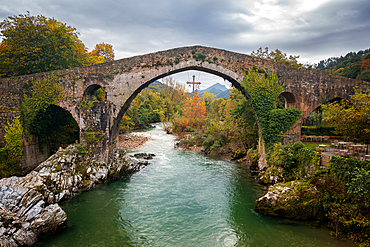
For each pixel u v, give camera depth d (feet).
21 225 37.09
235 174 73.05
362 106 43.47
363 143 46.78
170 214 47.42
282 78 74.69
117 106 73.97
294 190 45.93
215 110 242.58
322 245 35.63
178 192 58.80
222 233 40.14
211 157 96.89
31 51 77.30
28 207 39.29
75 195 57.36
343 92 76.43
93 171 65.77
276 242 36.96
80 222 44.32
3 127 73.51
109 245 37.06
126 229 41.86
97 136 70.44
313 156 50.08
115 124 77.15
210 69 75.31
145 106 233.76
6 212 36.78
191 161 89.76
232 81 78.13
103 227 42.52
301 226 41.47
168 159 92.79
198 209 49.47
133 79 74.13
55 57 81.97
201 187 61.98
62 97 73.10
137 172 75.15
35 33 79.00
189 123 178.40
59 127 89.71
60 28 84.74
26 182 48.73
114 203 52.85
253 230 40.75
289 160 55.36
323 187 44.60
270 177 60.75
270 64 74.64
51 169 56.44
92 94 80.94
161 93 285.43
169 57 74.69
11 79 73.15
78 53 102.17
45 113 76.59
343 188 42.14
